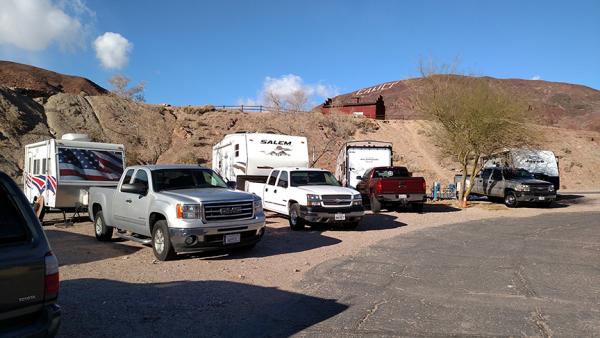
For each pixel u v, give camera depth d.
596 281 7.20
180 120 43.06
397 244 10.69
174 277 7.50
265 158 17.55
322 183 14.17
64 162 14.12
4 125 32.19
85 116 38.91
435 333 4.91
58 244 10.80
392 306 5.91
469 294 6.47
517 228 13.51
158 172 9.77
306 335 4.89
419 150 43.38
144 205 9.41
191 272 7.86
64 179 13.93
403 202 17.41
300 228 13.07
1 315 3.33
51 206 14.00
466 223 14.73
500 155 21.95
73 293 6.49
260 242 10.98
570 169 42.19
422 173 38.06
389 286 6.93
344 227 13.70
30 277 3.50
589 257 9.13
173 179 9.79
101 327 5.14
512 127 19.88
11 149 30.75
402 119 53.19
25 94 38.69
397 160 40.44
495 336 4.82
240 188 17.66
